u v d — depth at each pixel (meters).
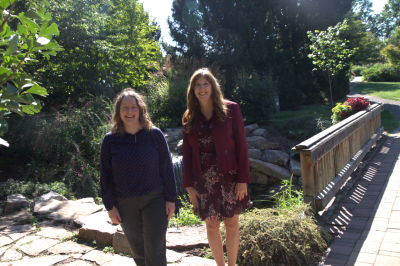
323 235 2.90
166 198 2.05
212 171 2.20
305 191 3.39
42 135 6.62
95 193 5.79
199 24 15.62
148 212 1.95
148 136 2.04
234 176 2.22
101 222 3.34
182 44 16.03
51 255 2.76
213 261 2.56
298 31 15.96
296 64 16.45
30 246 2.95
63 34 8.25
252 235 2.72
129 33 13.40
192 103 2.27
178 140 9.34
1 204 4.31
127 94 2.01
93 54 8.94
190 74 13.11
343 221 3.25
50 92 8.57
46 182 5.86
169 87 11.67
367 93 19.42
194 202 2.32
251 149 8.20
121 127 2.00
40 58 7.55
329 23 15.63
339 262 2.46
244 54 14.28
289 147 8.90
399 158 5.68
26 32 1.26
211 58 14.61
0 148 7.13
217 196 2.20
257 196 7.33
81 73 8.94
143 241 2.06
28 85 1.26
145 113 2.07
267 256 2.51
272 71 14.60
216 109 2.17
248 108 10.97
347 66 16.38
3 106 1.23
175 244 2.88
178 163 7.03
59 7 8.34
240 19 14.04
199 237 3.04
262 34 14.44
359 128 5.64
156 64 14.15
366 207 3.57
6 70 1.22
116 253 2.80
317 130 9.06
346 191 4.24
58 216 3.74
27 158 6.93
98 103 8.11
